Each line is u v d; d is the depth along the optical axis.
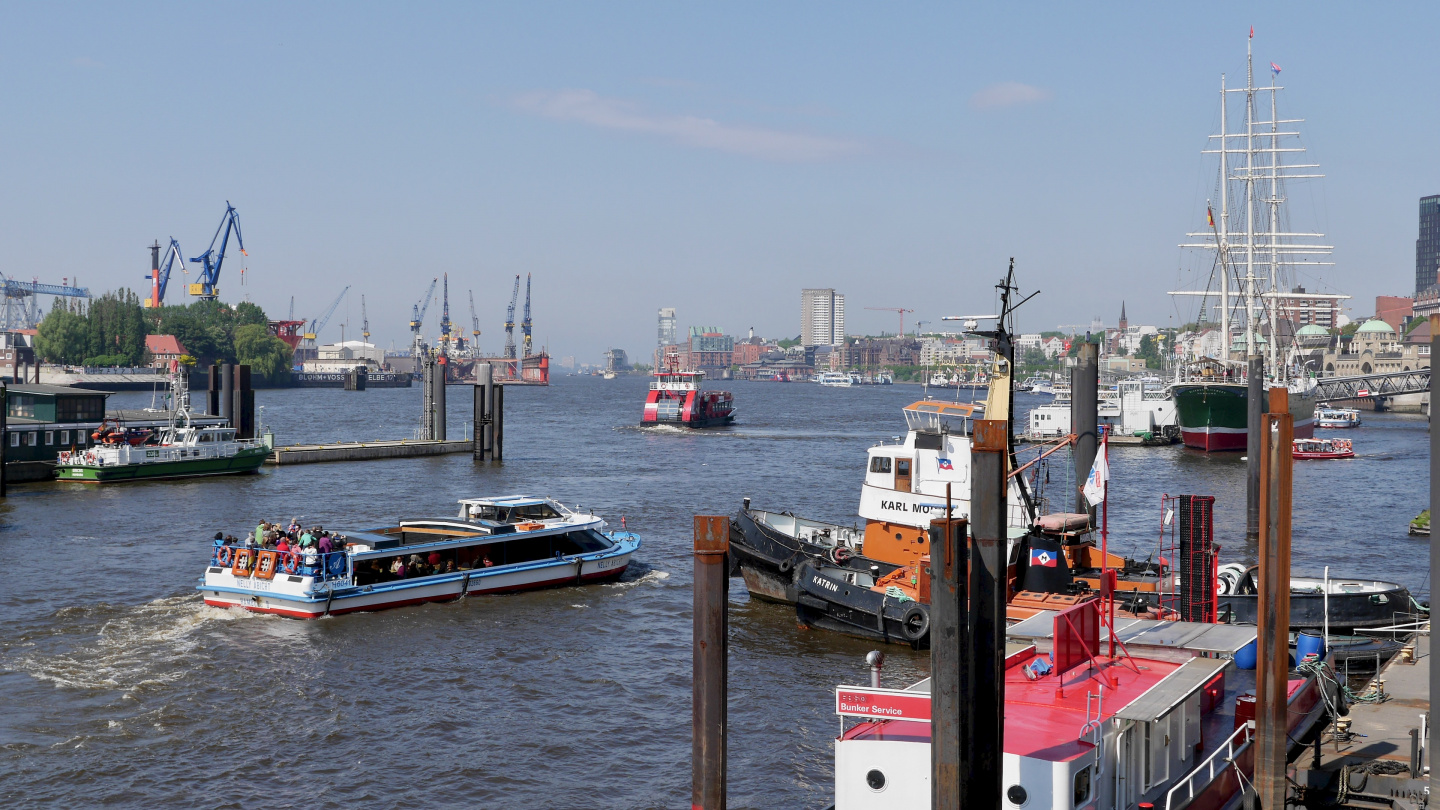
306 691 39.59
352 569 50.44
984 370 64.69
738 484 107.38
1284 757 24.11
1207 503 36.62
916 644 45.75
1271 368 170.50
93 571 58.84
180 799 30.61
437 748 34.69
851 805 22.02
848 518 87.00
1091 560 48.31
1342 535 77.94
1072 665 25.52
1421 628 41.56
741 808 30.73
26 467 95.00
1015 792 21.02
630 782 32.50
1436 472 19.86
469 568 54.78
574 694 40.06
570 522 59.03
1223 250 167.88
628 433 183.88
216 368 127.50
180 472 101.38
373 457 125.69
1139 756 23.31
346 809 30.28
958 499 49.72
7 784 31.27
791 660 44.44
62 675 40.72
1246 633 28.73
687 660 44.47
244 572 50.00
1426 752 28.36
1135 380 186.12
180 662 42.62
